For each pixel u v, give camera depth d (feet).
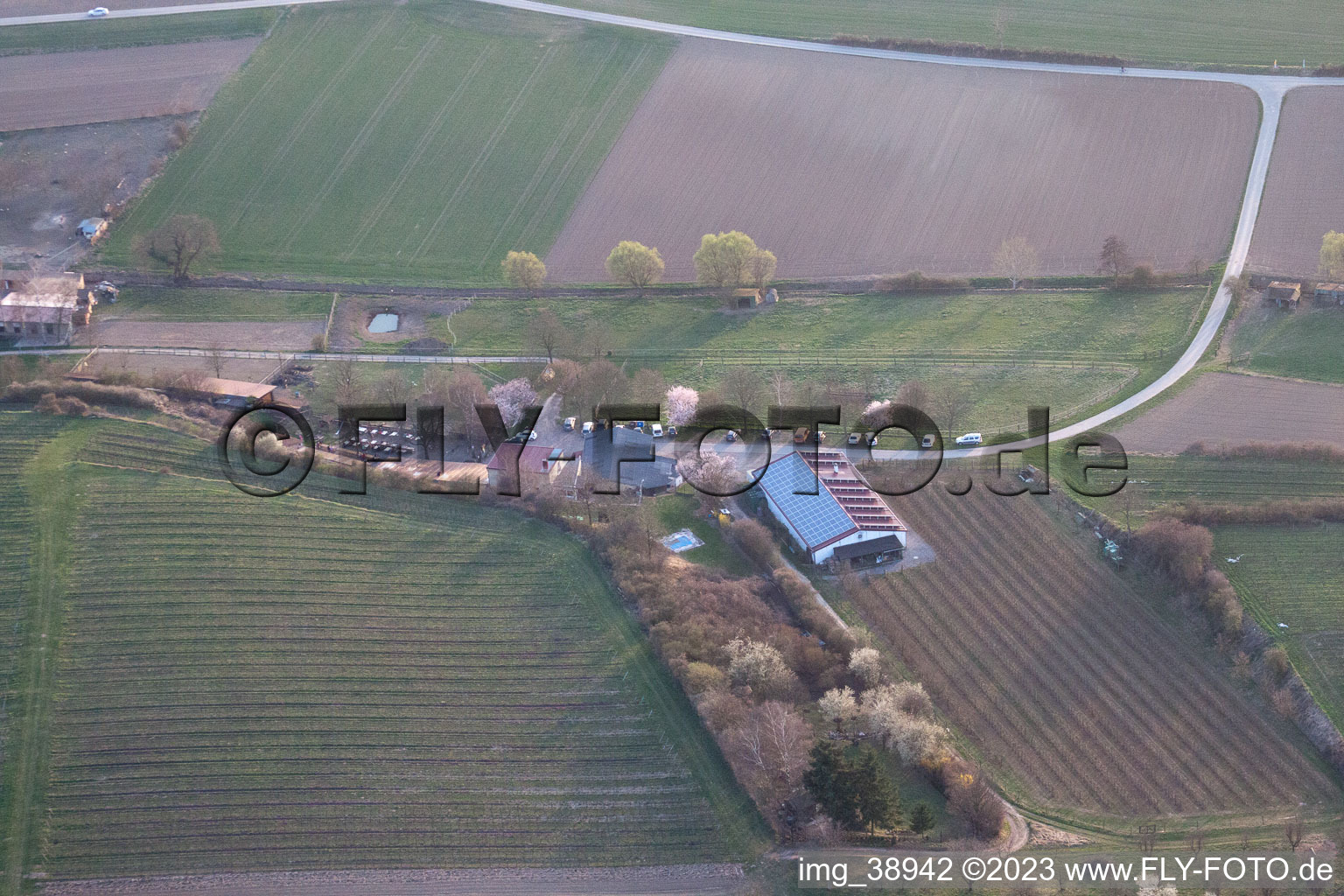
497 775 433.89
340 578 504.43
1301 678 452.76
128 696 460.55
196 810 425.69
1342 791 419.95
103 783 433.07
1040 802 421.18
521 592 498.69
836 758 398.83
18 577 502.38
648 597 485.56
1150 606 491.31
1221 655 469.57
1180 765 431.84
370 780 433.48
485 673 467.93
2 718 452.76
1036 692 459.73
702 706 438.40
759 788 415.85
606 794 425.69
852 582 504.02
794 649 468.34
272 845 415.44
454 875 405.39
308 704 458.09
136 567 506.48
